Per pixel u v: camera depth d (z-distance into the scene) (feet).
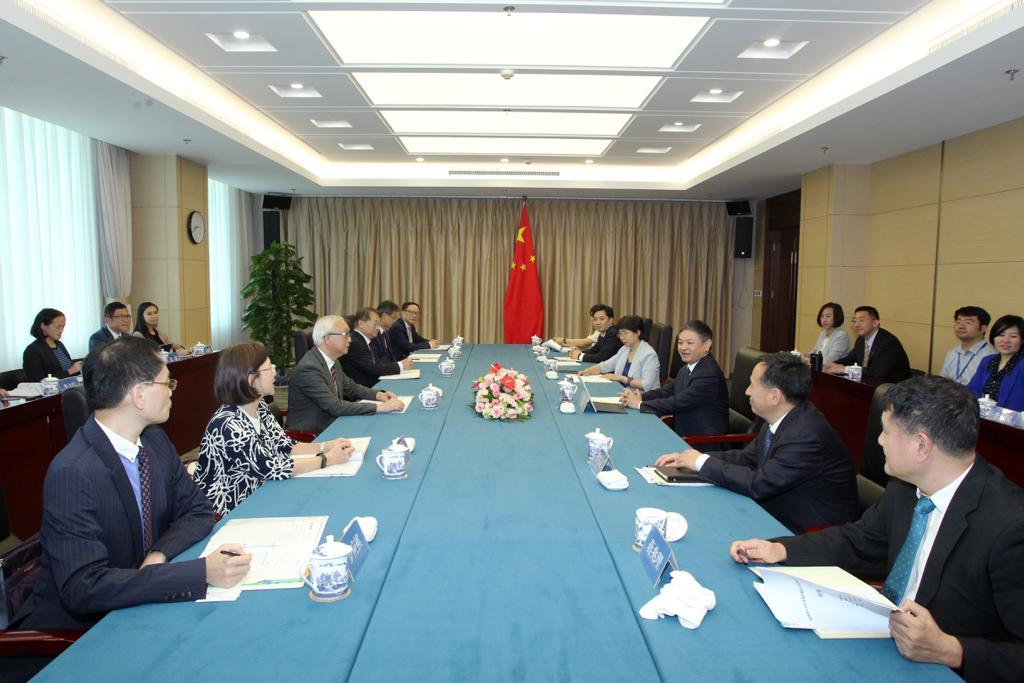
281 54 13.39
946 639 3.95
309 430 11.66
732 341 31.53
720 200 29.96
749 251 30.35
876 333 16.66
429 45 13.12
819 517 7.40
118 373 5.27
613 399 12.62
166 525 5.92
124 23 11.92
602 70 14.10
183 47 13.03
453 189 27.22
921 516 4.86
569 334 30.55
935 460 4.58
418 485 7.33
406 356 20.53
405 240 30.12
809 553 5.45
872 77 14.57
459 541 5.76
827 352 18.56
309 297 25.68
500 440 9.41
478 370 16.56
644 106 17.11
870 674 3.86
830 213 20.90
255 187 26.99
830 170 20.85
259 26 11.96
